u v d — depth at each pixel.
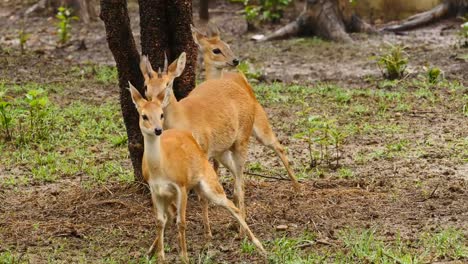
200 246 10.65
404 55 22.47
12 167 14.31
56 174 13.88
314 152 14.80
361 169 13.78
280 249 10.25
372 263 9.79
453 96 18.31
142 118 9.39
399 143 15.09
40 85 20.03
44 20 29.86
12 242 10.83
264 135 12.34
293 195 12.50
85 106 18.00
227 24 28.59
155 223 11.48
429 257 9.91
